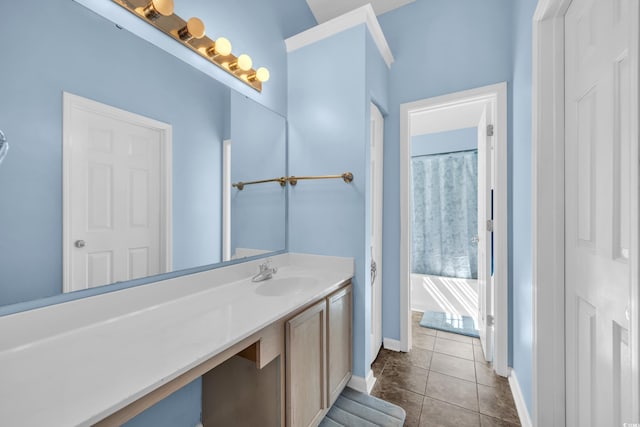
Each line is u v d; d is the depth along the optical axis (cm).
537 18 114
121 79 100
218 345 79
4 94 74
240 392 119
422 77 208
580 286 99
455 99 196
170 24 116
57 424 49
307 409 124
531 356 128
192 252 127
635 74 58
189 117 125
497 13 184
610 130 78
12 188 75
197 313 103
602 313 84
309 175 182
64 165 85
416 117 283
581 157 98
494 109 189
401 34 216
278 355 109
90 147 91
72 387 59
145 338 83
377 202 211
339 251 172
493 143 192
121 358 71
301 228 185
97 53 93
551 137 112
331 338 144
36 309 79
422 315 293
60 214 84
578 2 98
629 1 59
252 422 116
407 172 214
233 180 149
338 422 141
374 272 203
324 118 177
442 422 142
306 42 183
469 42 193
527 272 136
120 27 99
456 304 306
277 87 182
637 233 58
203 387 130
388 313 222
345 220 170
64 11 85
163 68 114
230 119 147
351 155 168
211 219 136
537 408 115
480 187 224
